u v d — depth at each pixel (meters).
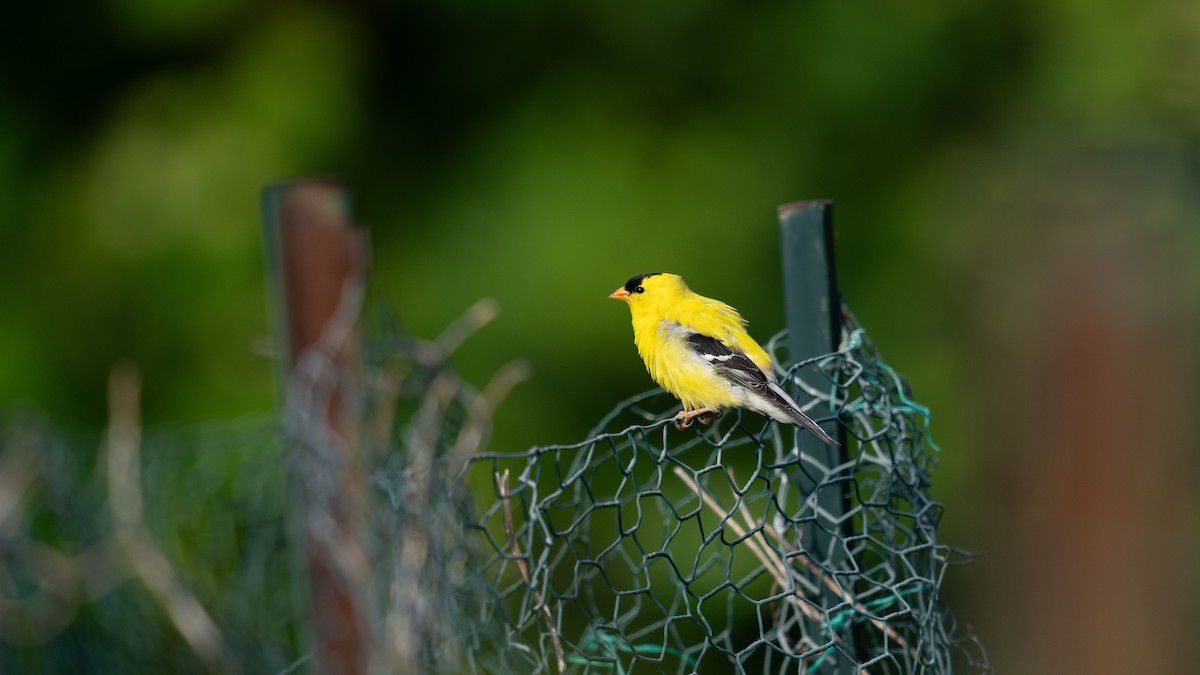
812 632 5.86
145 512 7.50
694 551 12.48
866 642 6.19
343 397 5.68
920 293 14.27
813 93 15.20
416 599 5.38
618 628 5.41
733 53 15.28
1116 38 13.00
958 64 15.38
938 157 15.19
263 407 13.95
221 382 14.23
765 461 12.22
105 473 7.59
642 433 5.29
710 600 12.48
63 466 7.88
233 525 7.78
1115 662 2.18
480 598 5.78
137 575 7.45
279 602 7.64
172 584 7.03
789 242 5.74
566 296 13.54
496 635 5.79
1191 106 6.70
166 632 7.94
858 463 5.52
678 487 12.67
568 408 13.59
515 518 13.05
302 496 5.71
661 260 13.75
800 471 5.82
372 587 5.59
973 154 14.01
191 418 14.05
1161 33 9.70
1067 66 13.65
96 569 7.31
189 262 14.25
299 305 5.73
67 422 14.46
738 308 13.97
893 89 15.20
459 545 5.64
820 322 5.67
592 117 14.68
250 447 7.90
